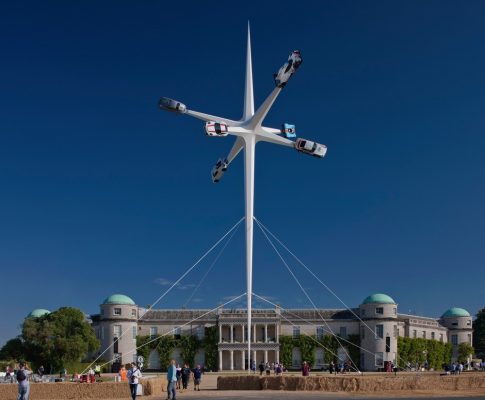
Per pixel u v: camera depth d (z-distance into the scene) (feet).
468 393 180.45
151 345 518.37
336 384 194.29
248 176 275.80
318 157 272.72
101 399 180.65
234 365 517.96
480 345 653.30
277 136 275.39
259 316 520.83
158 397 178.50
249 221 274.77
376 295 525.34
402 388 191.72
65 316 436.35
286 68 242.78
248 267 270.87
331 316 534.37
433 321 597.11
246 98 283.59
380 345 512.63
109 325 509.76
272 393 186.19
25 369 136.05
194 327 523.70
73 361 428.97
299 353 518.37
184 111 269.03
